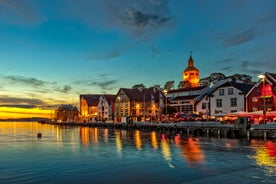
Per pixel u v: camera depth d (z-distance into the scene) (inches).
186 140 1967.3
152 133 2856.8
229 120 2684.5
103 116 5767.7
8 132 3309.5
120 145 1649.9
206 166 981.2
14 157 1196.5
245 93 3016.7
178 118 3405.5
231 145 1598.2
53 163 1052.5
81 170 931.3
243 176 836.6
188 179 811.4
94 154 1273.4
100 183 780.6
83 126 5595.5
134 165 1007.6
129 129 3774.6
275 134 1941.4
